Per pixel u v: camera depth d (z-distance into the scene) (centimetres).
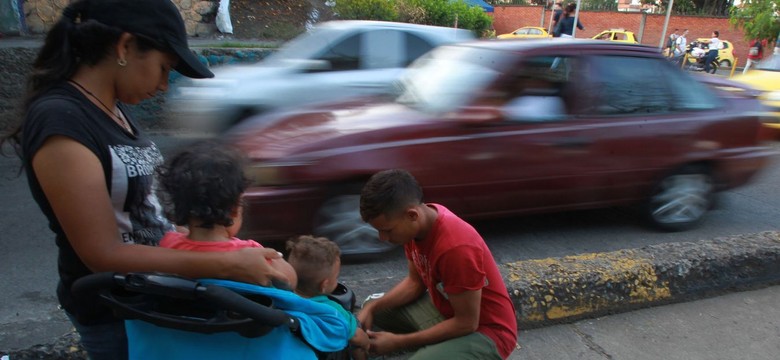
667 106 454
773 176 704
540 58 420
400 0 1823
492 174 398
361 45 662
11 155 670
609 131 426
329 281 185
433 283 212
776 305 337
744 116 479
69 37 133
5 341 268
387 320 249
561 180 421
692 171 473
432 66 479
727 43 2555
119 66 137
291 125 404
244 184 140
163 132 833
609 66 436
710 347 292
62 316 318
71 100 131
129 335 142
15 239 436
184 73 150
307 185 360
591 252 448
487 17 2177
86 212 126
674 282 338
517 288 301
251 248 138
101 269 130
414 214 194
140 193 146
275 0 1703
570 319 314
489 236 476
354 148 367
